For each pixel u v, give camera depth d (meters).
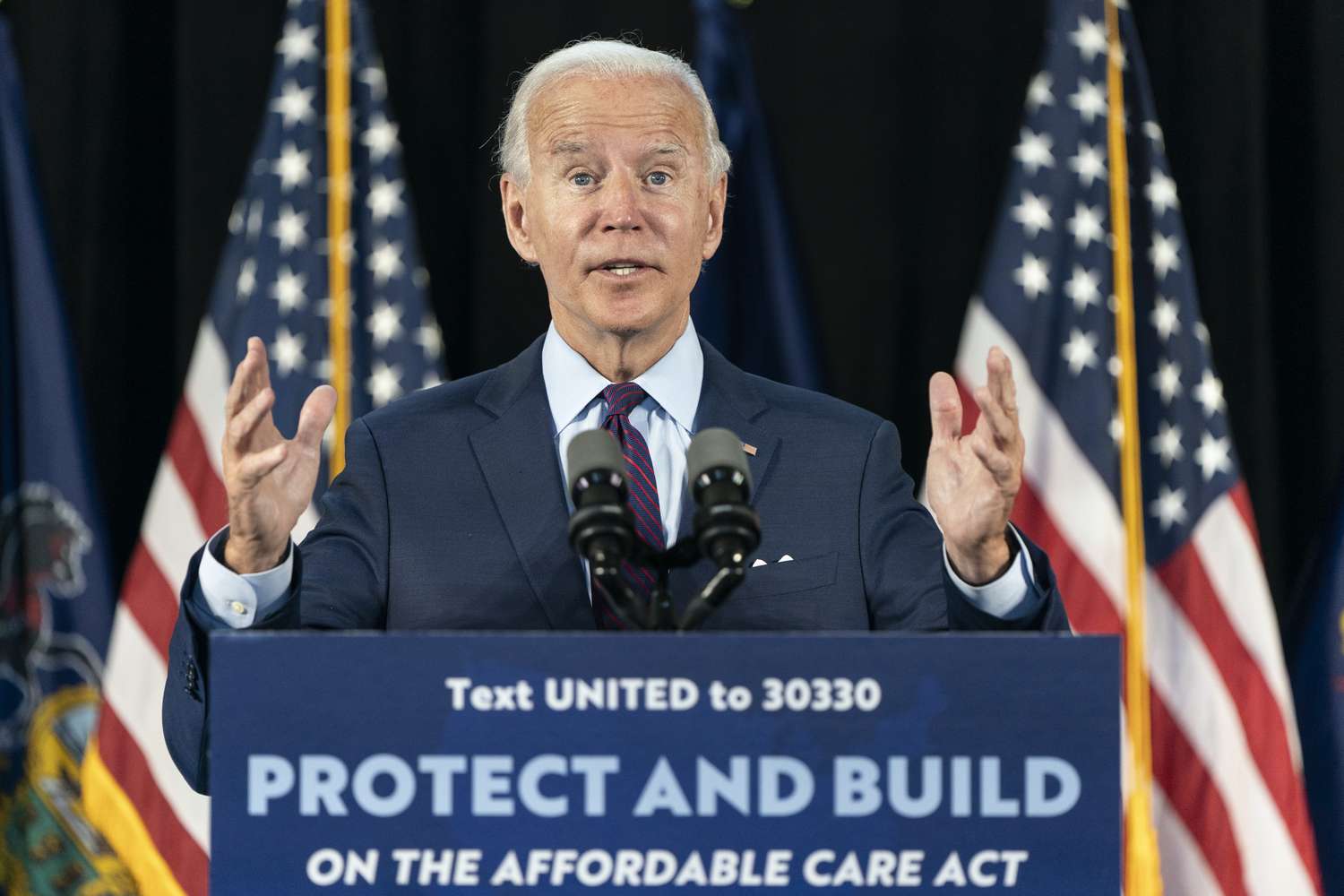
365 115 13.60
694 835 4.69
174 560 12.85
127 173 13.88
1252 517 13.30
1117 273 13.44
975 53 14.27
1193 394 13.38
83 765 12.93
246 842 4.65
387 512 6.91
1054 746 4.75
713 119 7.34
